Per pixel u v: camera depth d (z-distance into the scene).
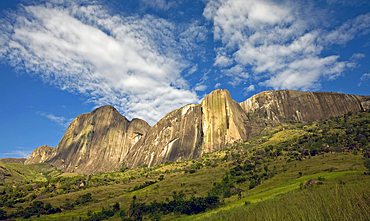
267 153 112.31
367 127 119.12
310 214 15.23
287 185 51.00
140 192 87.12
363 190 16.97
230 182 79.12
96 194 91.25
